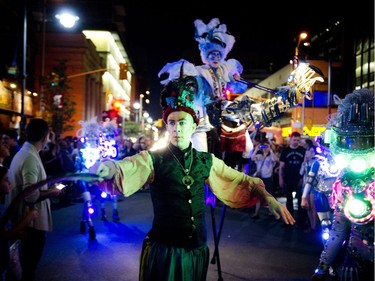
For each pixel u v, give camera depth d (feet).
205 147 17.76
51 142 38.96
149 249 10.32
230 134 18.10
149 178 10.27
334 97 12.16
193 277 10.21
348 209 9.70
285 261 22.04
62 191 14.23
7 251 11.10
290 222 9.97
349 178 10.03
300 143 34.58
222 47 18.78
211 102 18.02
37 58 125.39
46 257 22.40
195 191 10.31
